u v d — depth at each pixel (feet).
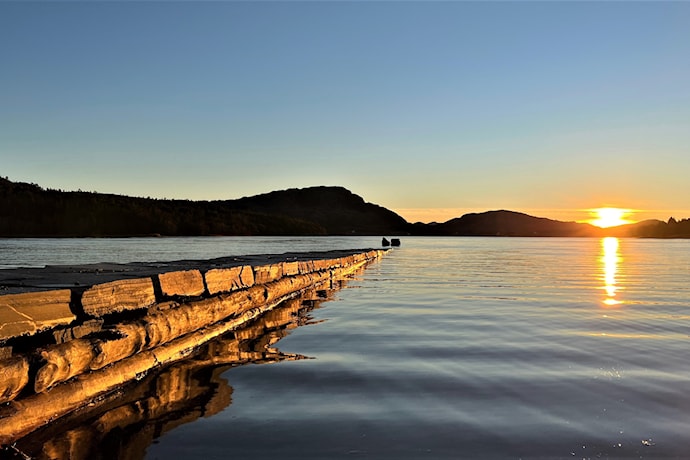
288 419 15.24
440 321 33.58
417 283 63.10
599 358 23.12
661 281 67.77
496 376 20.04
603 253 187.32
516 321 33.68
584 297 48.19
